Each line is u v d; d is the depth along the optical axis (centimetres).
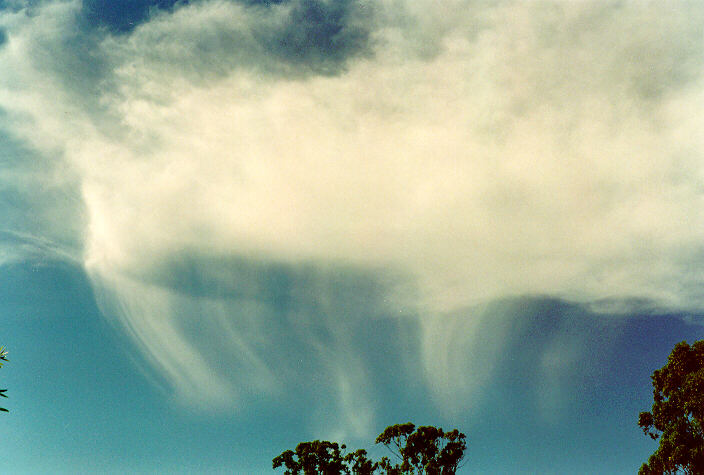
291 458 4466
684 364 2823
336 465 4388
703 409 2661
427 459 4166
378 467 4394
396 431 4353
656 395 3039
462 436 4275
